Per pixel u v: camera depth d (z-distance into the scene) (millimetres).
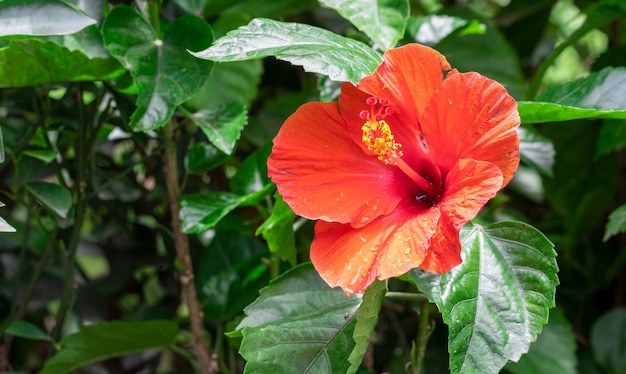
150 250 721
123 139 677
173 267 685
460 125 435
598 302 803
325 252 443
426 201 456
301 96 711
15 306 614
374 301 446
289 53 419
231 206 539
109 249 720
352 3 520
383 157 445
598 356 714
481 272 447
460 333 430
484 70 689
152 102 501
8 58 504
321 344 465
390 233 435
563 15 985
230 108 551
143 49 519
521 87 688
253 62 667
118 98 554
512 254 451
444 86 435
